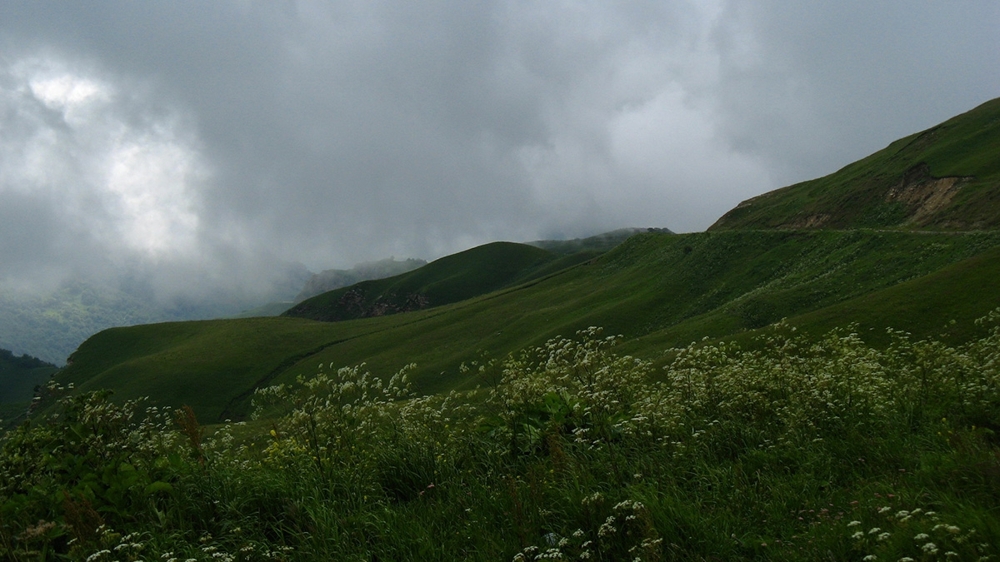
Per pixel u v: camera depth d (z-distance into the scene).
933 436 6.70
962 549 4.21
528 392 7.70
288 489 6.42
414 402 8.20
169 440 7.53
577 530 5.00
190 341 163.38
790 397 7.96
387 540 5.52
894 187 133.38
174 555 5.34
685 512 5.30
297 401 7.76
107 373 134.88
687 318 107.75
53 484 6.32
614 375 7.96
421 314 187.88
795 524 5.29
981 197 102.06
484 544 5.29
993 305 52.28
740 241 128.12
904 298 58.62
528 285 183.00
